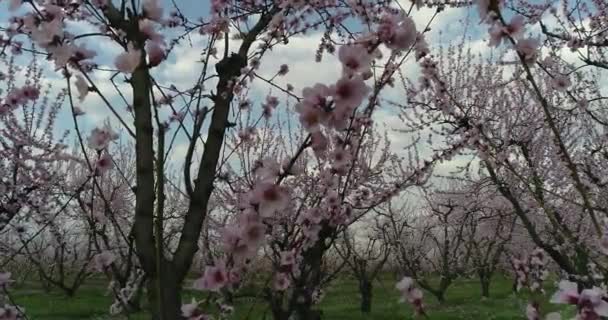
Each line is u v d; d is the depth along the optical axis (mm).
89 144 2379
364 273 13492
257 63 3494
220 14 3115
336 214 2951
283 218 3760
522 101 9977
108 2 2082
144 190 1826
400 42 1686
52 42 1812
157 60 1903
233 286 2010
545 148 9805
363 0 3355
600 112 9164
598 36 6918
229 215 7773
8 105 4105
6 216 6742
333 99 1535
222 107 2242
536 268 3332
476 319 11305
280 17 3066
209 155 2100
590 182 7473
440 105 7551
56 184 7727
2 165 7578
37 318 11414
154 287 1820
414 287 2506
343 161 2438
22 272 17469
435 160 5828
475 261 15727
